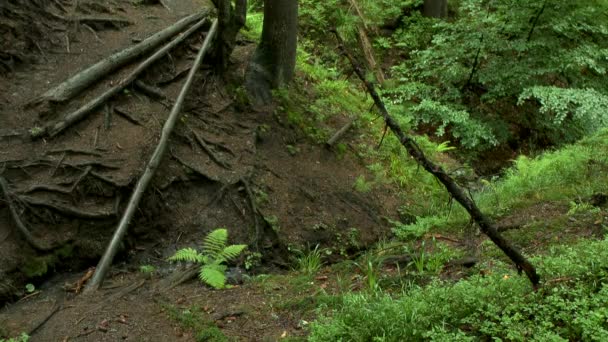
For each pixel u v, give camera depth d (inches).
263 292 218.1
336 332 155.9
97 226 240.4
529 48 430.6
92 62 305.6
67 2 339.3
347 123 379.2
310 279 231.6
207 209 274.2
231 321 191.8
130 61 312.5
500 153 445.1
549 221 250.5
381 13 530.9
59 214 233.5
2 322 193.5
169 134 284.0
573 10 427.8
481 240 258.1
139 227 252.4
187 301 209.3
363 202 323.6
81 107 273.0
